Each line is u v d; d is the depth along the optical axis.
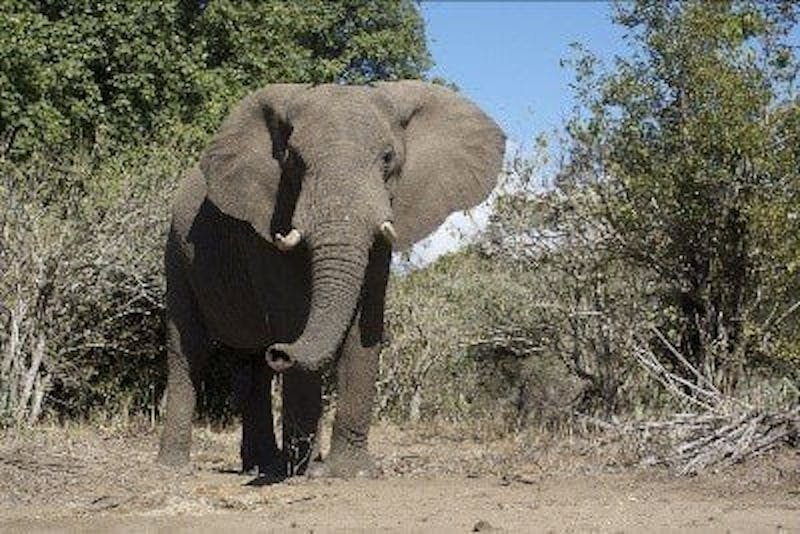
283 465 9.50
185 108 18.28
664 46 13.38
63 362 13.91
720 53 13.09
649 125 13.68
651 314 13.95
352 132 8.57
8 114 16.05
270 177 9.13
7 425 12.66
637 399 14.20
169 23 18.44
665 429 10.75
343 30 23.56
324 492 8.38
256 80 19.55
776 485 9.13
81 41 17.70
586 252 14.61
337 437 9.30
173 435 10.55
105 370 15.45
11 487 8.42
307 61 21.02
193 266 10.45
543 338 15.47
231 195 9.23
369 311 9.06
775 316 12.95
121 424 13.96
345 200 8.24
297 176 8.78
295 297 9.19
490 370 17.39
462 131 9.51
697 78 12.88
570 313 14.45
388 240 8.31
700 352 13.34
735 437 10.17
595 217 14.20
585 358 15.02
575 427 13.92
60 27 17.41
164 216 14.59
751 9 13.52
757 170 12.64
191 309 10.72
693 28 13.16
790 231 12.17
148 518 7.45
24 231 13.57
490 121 9.66
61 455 9.70
